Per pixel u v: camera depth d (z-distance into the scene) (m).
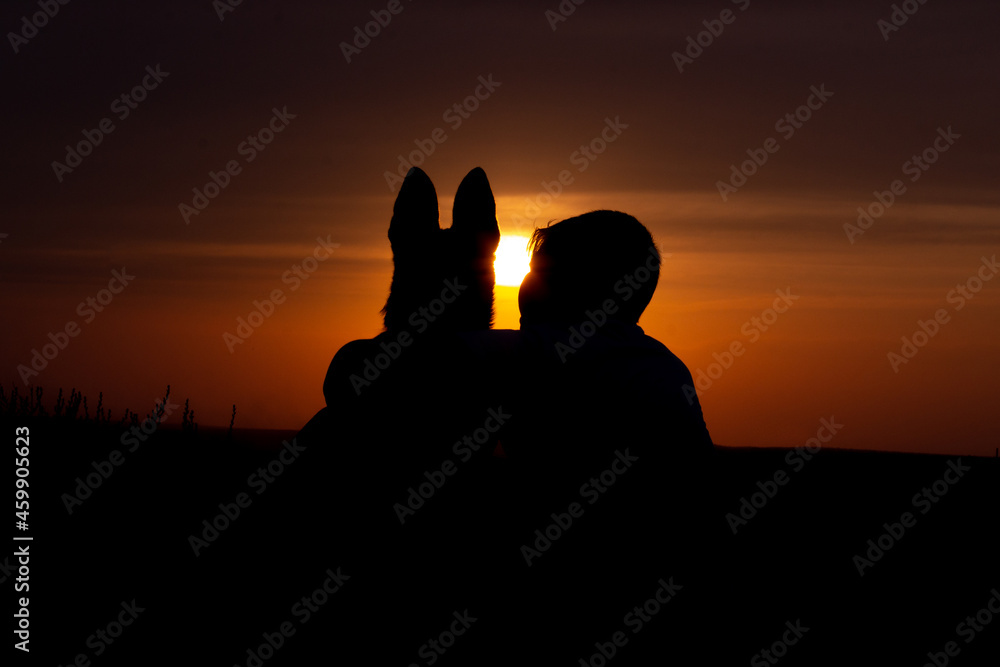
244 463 4.55
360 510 1.73
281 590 1.79
